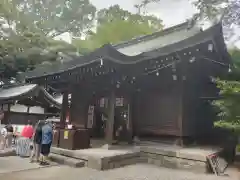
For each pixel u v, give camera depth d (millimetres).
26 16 22031
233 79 9742
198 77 10719
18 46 20688
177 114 9711
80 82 11289
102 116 12031
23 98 16359
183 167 7992
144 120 10680
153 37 13734
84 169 7258
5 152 8898
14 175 6242
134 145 9977
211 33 8875
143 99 10906
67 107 12016
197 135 10406
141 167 8023
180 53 8805
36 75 11258
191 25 10188
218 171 7637
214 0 8984
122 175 6797
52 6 24938
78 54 24969
